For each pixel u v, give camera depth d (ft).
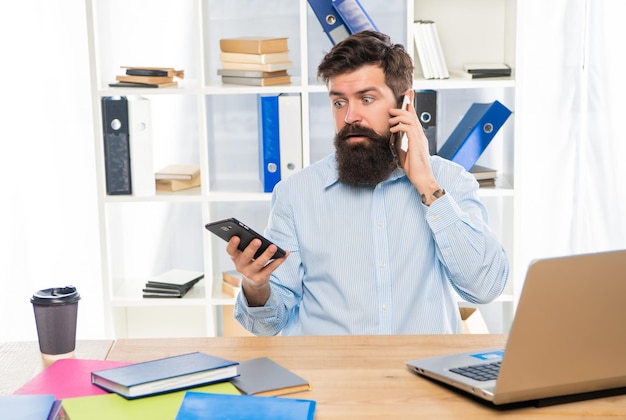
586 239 10.74
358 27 8.78
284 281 6.84
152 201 9.64
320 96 10.59
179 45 10.59
